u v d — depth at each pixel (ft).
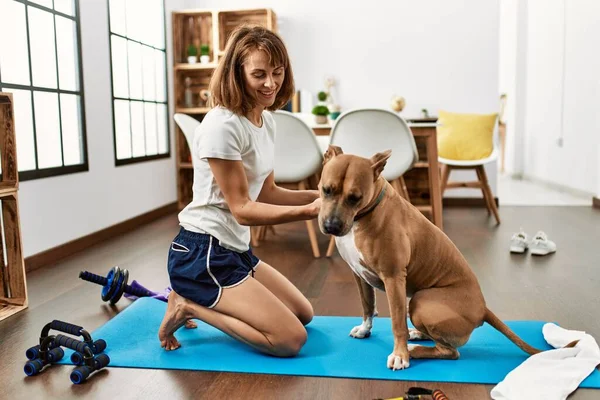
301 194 6.64
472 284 5.51
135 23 14.71
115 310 7.56
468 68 16.98
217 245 5.83
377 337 6.28
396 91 17.35
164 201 16.12
